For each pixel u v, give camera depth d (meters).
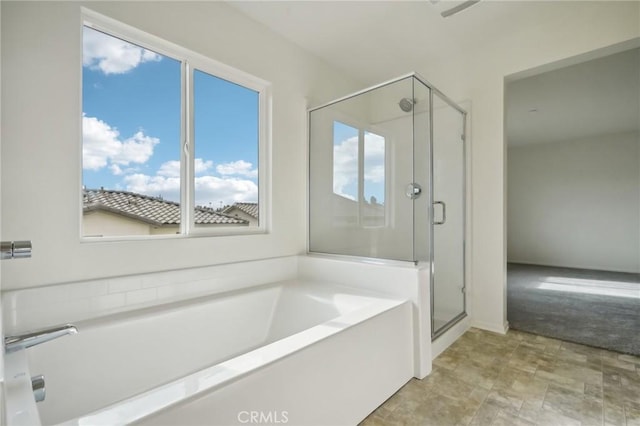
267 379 1.11
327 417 1.33
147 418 0.82
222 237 2.19
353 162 2.61
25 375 0.95
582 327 2.80
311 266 2.58
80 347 1.45
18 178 1.41
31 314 1.42
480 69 2.79
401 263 2.29
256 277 2.36
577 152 6.50
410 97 2.37
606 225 6.18
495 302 2.71
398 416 1.56
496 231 2.71
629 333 2.65
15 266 1.41
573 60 2.39
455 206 2.72
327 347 1.34
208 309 1.92
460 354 2.26
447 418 1.54
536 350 2.32
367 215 2.52
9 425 0.72
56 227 1.52
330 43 2.72
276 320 2.23
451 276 2.61
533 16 2.37
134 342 1.61
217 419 0.97
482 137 2.78
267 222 2.53
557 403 1.66
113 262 1.70
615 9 2.17
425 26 2.48
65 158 1.55
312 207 2.79
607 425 1.48
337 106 2.70
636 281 4.97
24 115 1.43
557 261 6.71
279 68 2.58
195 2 2.05
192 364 1.80
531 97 4.16
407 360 1.88
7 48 1.39
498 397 1.71
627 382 1.86
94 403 1.45
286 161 2.64
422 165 2.35
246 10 2.29
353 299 1.98
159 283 1.85
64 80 1.54
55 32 1.51
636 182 5.91
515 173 7.25
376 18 2.38
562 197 6.67
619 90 3.94
